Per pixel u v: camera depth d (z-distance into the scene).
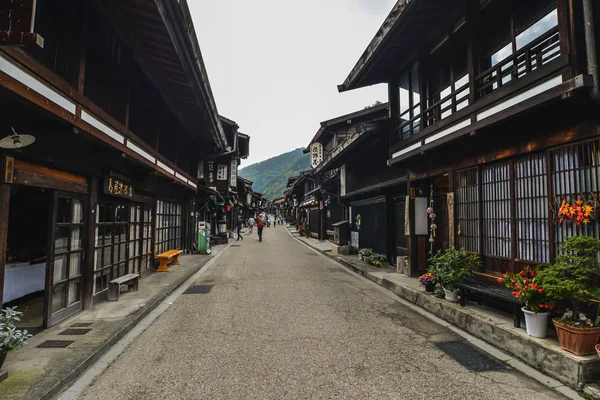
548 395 3.57
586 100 4.15
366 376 3.99
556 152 4.77
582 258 3.99
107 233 7.32
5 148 3.81
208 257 14.33
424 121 7.97
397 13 6.78
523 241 5.34
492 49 6.10
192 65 6.77
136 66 7.39
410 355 4.60
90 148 5.99
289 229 39.75
